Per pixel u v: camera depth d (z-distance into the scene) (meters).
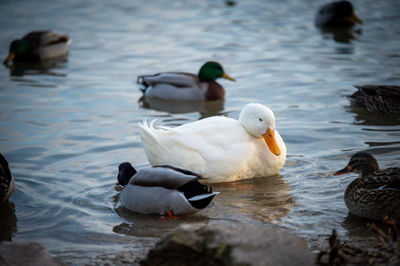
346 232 6.06
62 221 6.68
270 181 8.07
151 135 7.89
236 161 7.96
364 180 6.35
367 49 16.77
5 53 17.95
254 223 6.45
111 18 22.64
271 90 13.10
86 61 16.62
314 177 7.97
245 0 25.86
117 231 6.37
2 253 5.11
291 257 4.81
